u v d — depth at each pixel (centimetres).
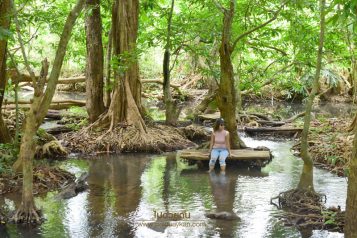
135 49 1280
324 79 2505
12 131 1254
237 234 652
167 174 1004
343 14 503
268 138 1483
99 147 1242
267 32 1305
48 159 1149
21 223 689
